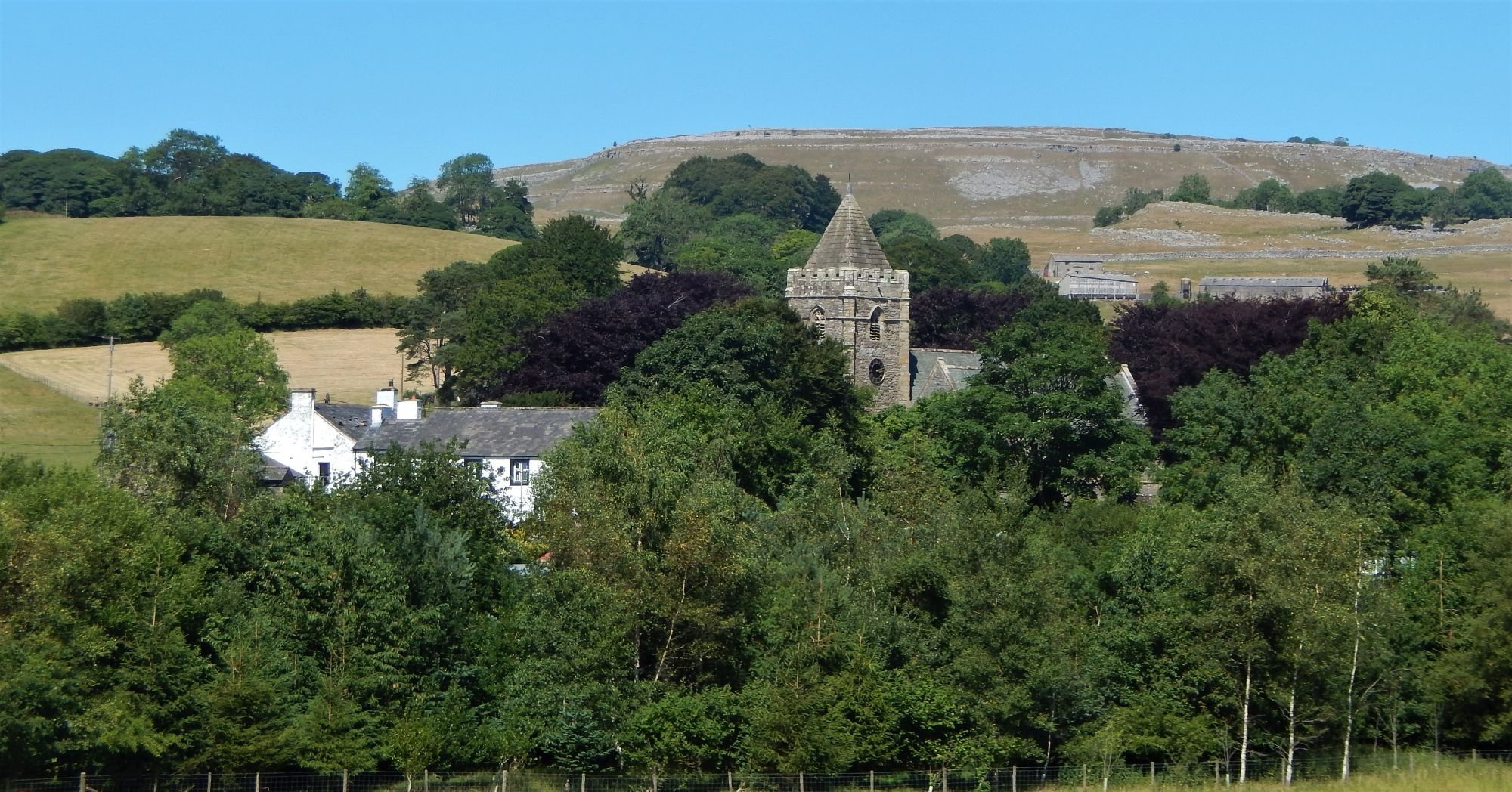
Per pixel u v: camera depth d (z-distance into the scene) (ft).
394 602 246.68
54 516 245.65
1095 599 282.97
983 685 248.52
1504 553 275.80
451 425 412.98
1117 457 414.62
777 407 403.54
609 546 254.06
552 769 240.32
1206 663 254.88
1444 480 351.67
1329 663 253.44
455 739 237.45
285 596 248.11
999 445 413.59
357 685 237.25
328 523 265.95
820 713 237.45
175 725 230.27
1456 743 273.95
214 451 317.83
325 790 229.25
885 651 251.60
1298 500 272.31
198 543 266.36
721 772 239.50
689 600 251.60
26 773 218.59
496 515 312.91
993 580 254.06
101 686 229.45
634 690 244.83
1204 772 250.78
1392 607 261.44
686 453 326.85
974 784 241.55
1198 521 284.61
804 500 311.06
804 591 254.47
